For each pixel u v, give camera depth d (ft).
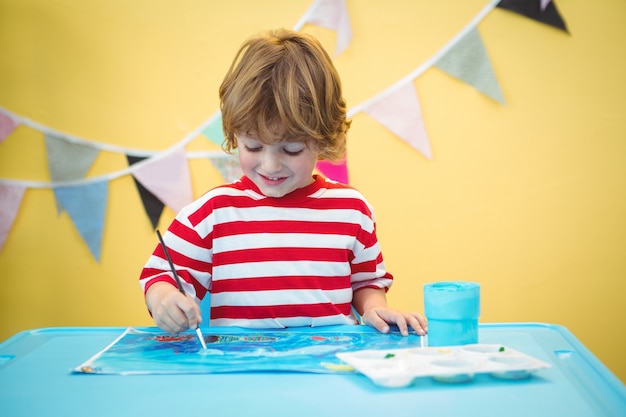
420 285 6.58
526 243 6.57
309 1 6.40
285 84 3.53
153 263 3.83
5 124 6.44
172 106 6.50
